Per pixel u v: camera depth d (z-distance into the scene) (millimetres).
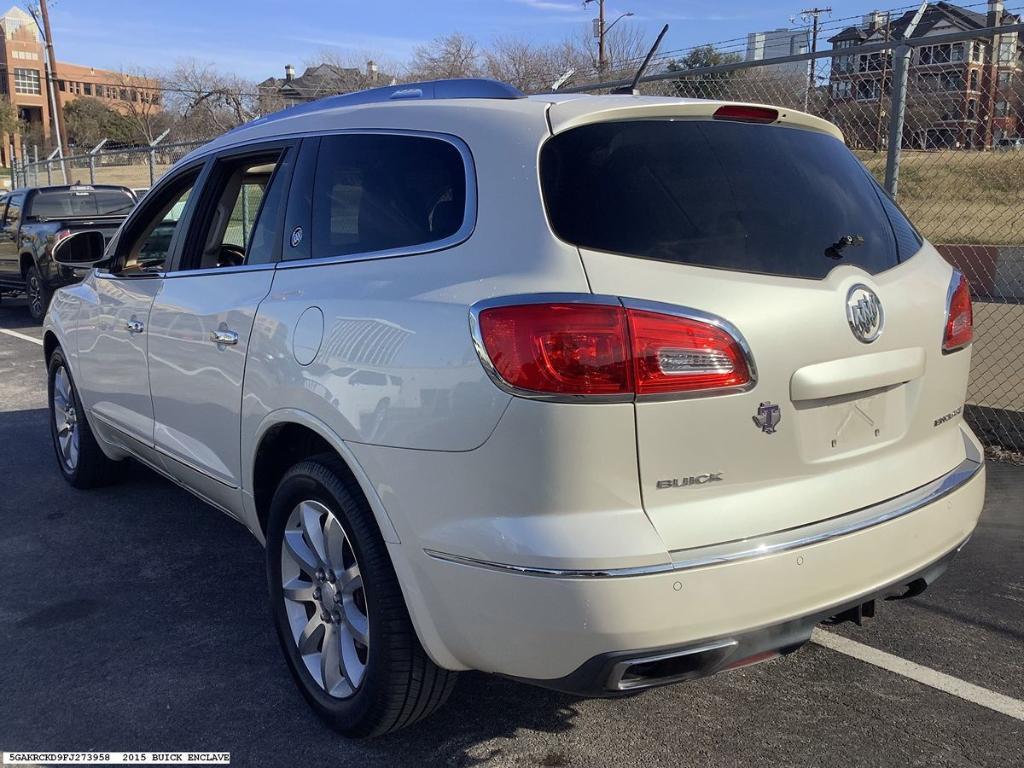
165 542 4508
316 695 2928
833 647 3396
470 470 2266
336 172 3062
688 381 2168
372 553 2572
